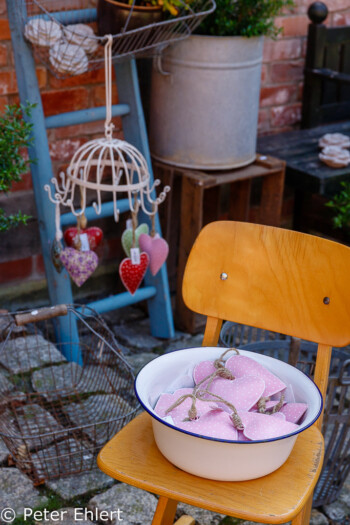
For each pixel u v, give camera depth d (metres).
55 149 2.65
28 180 2.63
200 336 2.79
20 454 1.86
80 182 1.88
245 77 2.52
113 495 1.83
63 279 2.37
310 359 2.02
